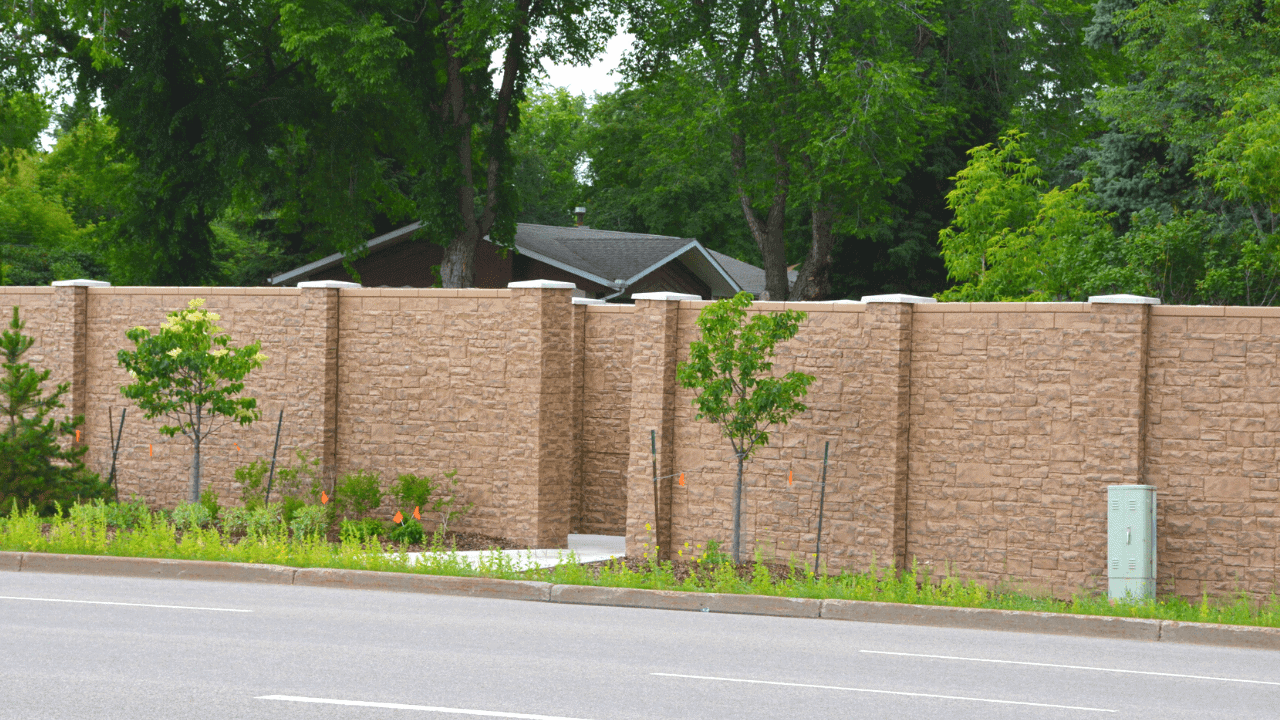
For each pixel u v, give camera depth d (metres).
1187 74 24.05
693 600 13.27
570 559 15.38
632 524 17.97
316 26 26.97
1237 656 11.00
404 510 19.39
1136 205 25.88
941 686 9.07
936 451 16.48
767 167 34.56
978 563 16.20
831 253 36.50
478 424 19.16
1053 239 23.62
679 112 35.66
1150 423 15.50
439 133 30.59
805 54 32.56
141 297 21.55
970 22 33.22
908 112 30.20
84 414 21.92
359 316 20.02
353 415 20.00
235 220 45.25
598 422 20.36
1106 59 33.00
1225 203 24.83
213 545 15.02
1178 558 15.36
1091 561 15.55
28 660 9.27
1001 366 16.12
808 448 17.09
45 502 17.61
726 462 17.64
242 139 31.28
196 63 32.12
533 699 8.23
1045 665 10.16
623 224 57.69
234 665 9.19
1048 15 32.50
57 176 51.09
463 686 8.60
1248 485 15.10
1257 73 22.89
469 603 13.05
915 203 35.81
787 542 17.22
